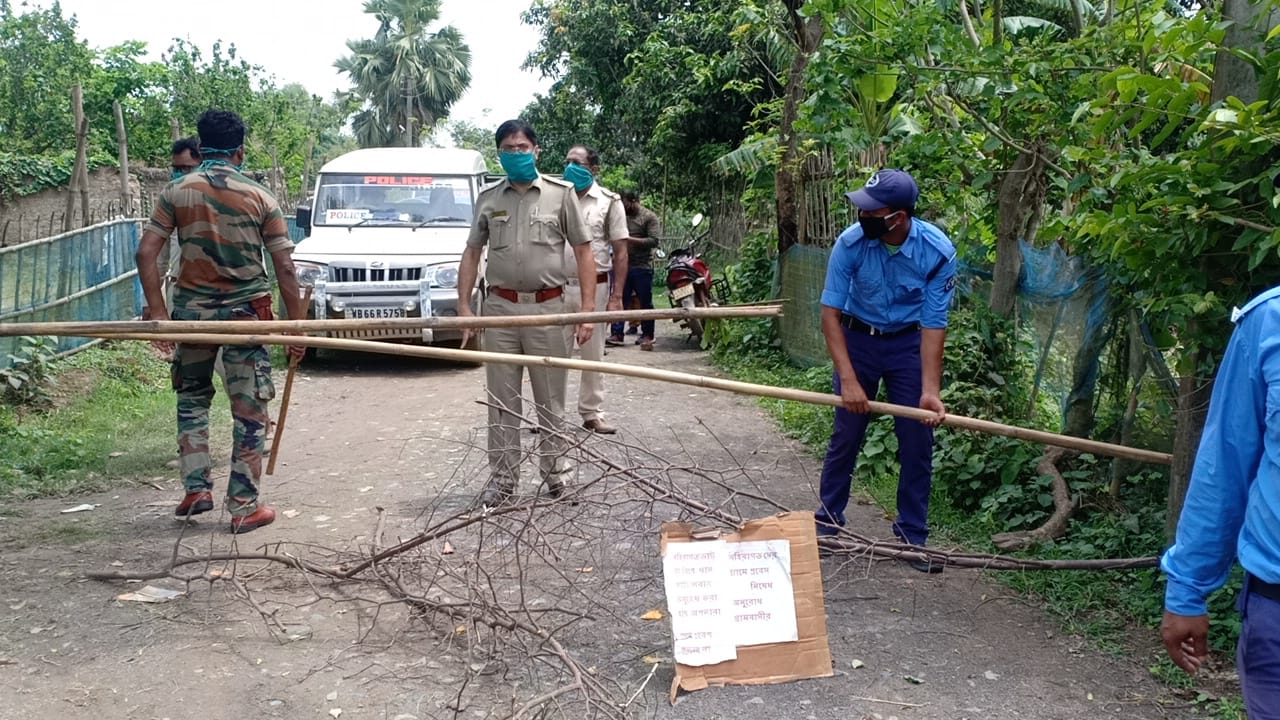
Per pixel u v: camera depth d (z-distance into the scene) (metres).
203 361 5.05
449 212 11.39
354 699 3.32
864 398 4.32
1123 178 3.72
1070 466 5.43
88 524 5.14
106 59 25.20
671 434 7.36
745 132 17.77
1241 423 2.03
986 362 6.18
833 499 4.72
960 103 5.69
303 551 4.73
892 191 4.18
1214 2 4.75
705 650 3.44
